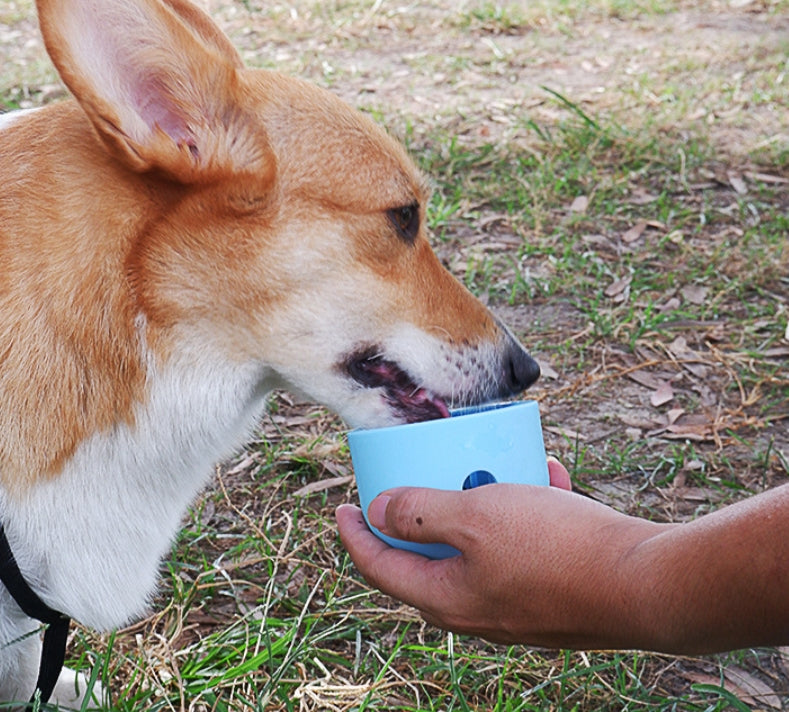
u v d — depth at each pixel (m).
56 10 0.69
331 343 0.78
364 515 0.71
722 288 1.40
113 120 0.71
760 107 2.05
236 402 0.79
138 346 0.75
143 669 0.87
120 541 0.78
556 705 0.85
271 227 0.76
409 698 0.87
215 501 1.06
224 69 0.76
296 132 0.77
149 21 0.73
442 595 0.68
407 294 0.80
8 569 0.74
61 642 0.78
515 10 2.70
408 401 0.82
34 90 2.11
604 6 2.75
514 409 0.70
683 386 1.22
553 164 1.76
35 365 0.73
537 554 0.65
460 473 0.69
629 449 1.10
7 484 0.74
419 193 0.81
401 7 2.76
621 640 0.64
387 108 2.07
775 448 1.10
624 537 0.64
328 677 0.87
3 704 0.79
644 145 1.81
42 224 0.74
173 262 0.75
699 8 2.78
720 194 1.69
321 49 2.44
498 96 2.14
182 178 0.73
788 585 0.59
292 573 0.97
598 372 1.25
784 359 1.26
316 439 1.12
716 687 0.83
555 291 1.42
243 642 0.90
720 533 0.61
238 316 0.77
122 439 0.76
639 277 1.44
